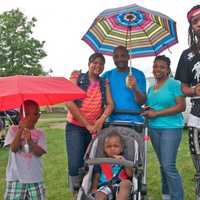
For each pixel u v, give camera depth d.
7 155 5.62
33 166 2.47
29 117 2.46
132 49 3.09
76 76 2.93
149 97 2.91
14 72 26.69
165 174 2.85
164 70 2.85
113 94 2.91
